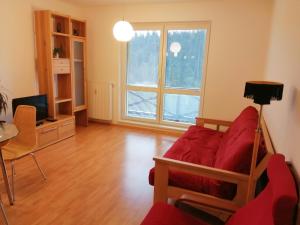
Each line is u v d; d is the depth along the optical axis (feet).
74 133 14.51
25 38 12.40
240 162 5.98
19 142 8.95
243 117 8.96
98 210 7.47
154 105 16.03
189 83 14.96
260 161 5.85
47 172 9.75
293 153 4.83
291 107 5.39
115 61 15.97
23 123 8.80
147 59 15.61
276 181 3.67
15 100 10.92
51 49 12.57
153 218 5.13
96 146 12.80
